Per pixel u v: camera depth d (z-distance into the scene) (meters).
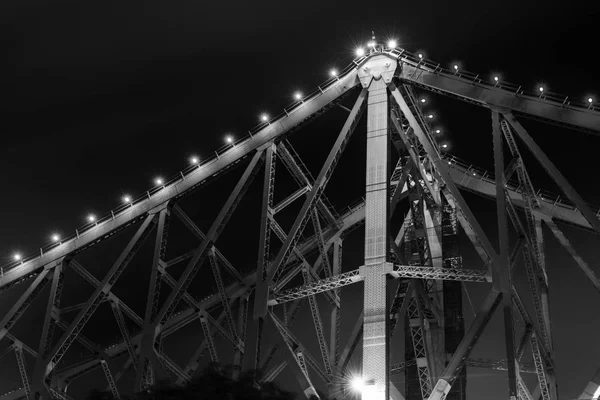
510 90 59.88
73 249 74.44
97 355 74.69
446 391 52.34
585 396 52.28
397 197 63.84
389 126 62.09
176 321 77.00
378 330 54.56
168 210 71.12
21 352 73.94
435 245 67.06
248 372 46.28
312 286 58.84
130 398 47.06
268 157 66.69
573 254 66.75
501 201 56.28
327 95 66.31
